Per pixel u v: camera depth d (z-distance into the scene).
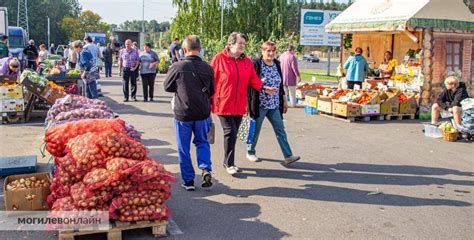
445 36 13.50
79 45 13.43
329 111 13.05
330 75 34.00
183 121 6.26
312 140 9.95
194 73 6.23
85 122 5.63
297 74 15.10
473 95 14.19
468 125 10.05
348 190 6.57
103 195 4.70
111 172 4.71
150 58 15.62
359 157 8.52
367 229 5.18
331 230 5.13
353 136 10.49
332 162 8.12
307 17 28.61
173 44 20.33
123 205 4.71
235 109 6.98
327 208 5.83
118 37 53.38
